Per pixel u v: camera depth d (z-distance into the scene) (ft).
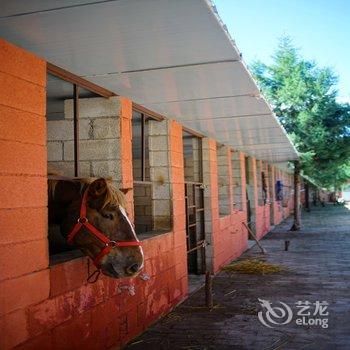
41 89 12.77
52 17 9.98
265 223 63.26
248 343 17.37
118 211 13.20
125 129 18.29
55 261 13.58
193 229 31.53
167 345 17.25
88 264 14.76
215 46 12.16
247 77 15.39
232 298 24.63
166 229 23.48
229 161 39.34
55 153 18.11
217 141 35.35
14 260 11.39
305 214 104.37
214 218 32.96
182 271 24.53
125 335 17.34
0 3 9.24
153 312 20.21
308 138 62.64
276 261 37.78
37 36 11.07
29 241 11.96
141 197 35.29
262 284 28.19
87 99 18.16
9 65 11.51
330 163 65.41
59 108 19.62
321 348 16.69
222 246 35.32
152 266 20.42
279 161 65.67
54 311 12.95
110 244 12.92
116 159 17.88
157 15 9.99
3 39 11.25
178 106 20.29
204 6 9.62
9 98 11.47
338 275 30.66
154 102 19.35
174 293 23.08
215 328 19.31
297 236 57.77
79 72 14.44
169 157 23.59
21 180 11.76
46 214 12.73
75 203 13.56
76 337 14.01
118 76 15.01
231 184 39.70
